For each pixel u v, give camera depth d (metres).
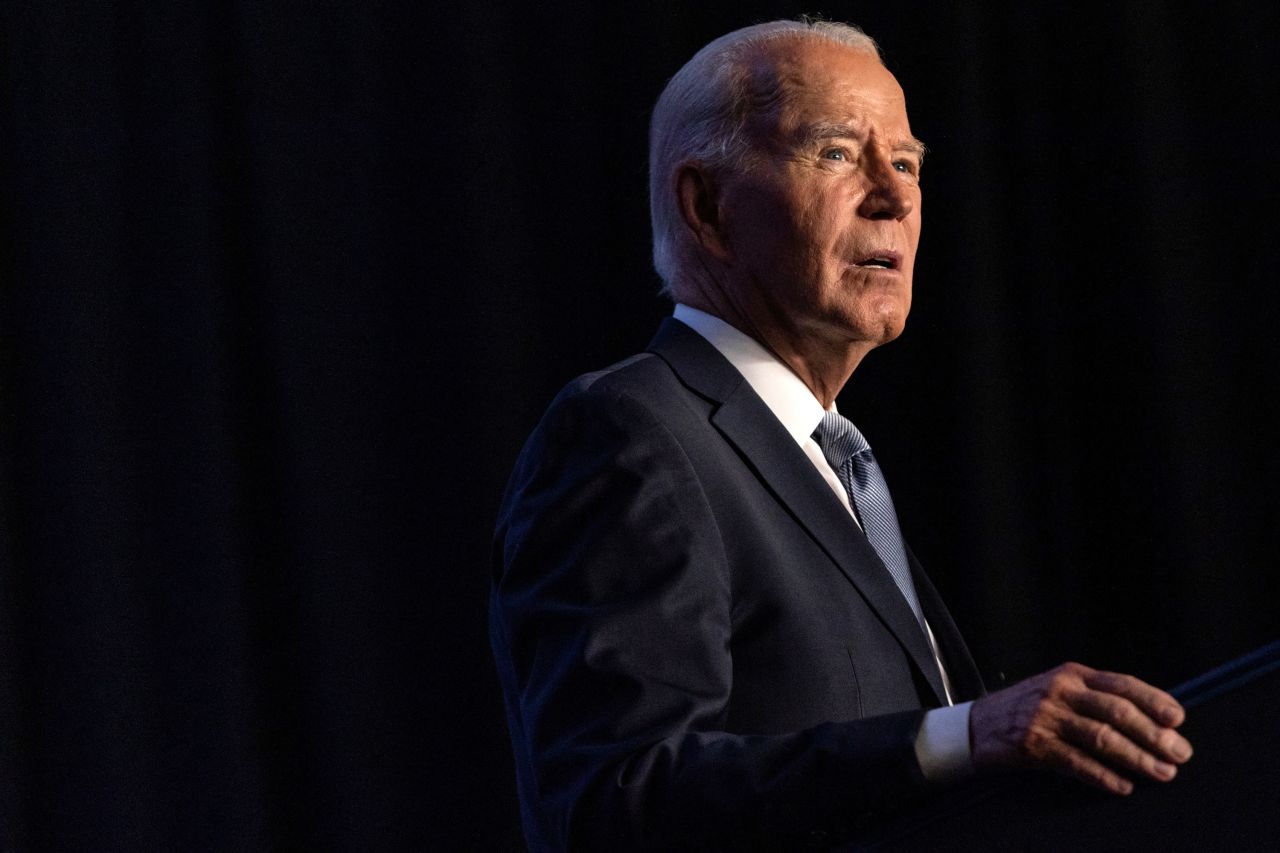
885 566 4.77
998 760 3.30
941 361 10.16
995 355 10.11
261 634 8.88
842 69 5.43
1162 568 10.09
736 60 5.52
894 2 10.27
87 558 8.55
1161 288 10.15
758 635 4.45
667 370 4.96
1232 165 10.31
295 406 8.98
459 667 9.09
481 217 9.38
